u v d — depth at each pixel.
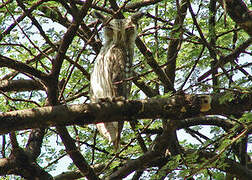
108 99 10.33
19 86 12.25
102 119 8.36
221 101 8.39
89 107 8.28
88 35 11.16
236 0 6.92
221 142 9.90
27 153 11.39
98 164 11.84
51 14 10.94
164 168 10.53
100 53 10.95
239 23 7.00
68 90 13.06
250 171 10.94
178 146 11.52
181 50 12.84
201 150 10.46
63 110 8.20
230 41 11.23
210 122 12.93
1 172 10.51
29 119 8.05
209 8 10.50
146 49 10.56
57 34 10.83
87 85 12.43
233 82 9.44
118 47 10.90
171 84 10.20
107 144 12.40
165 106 8.47
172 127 10.04
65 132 8.77
